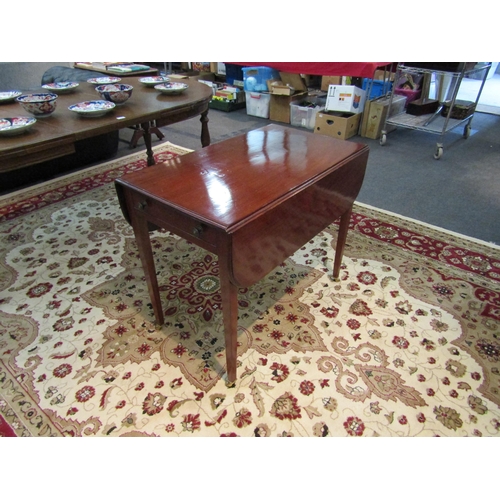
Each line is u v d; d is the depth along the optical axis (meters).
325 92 4.42
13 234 2.15
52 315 1.62
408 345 1.49
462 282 1.80
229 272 1.03
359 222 2.26
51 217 2.32
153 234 2.19
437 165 2.99
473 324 1.58
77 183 2.73
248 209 1.03
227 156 1.38
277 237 1.14
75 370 1.39
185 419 1.24
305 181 1.19
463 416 1.25
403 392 1.32
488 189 2.62
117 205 2.47
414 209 2.39
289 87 3.81
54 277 1.83
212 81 4.87
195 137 3.63
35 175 2.73
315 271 1.88
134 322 1.59
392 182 2.73
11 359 1.43
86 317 1.61
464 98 4.61
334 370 1.39
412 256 1.98
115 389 1.33
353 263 1.93
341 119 3.38
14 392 1.31
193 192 1.12
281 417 1.25
